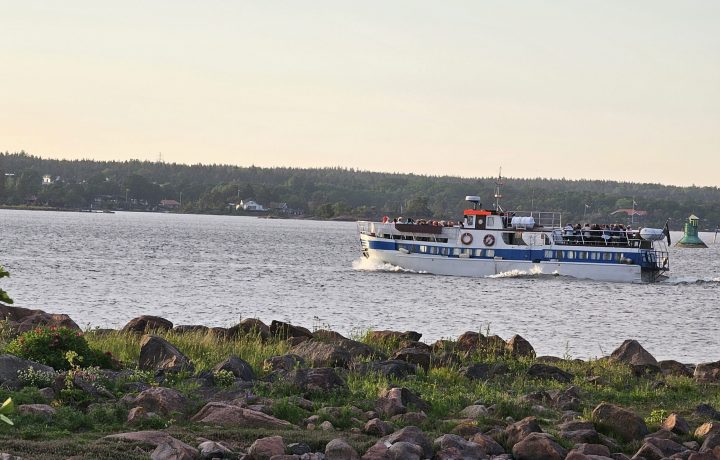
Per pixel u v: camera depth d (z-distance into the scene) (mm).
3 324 124125
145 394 81062
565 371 113500
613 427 81125
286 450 68562
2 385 84750
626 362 124938
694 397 103500
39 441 68750
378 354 118812
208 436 72688
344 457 67500
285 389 91438
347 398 90375
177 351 103562
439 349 127375
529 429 75062
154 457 65312
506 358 122000
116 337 121250
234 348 119812
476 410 86500
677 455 72125
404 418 81625
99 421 75812
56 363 95000
